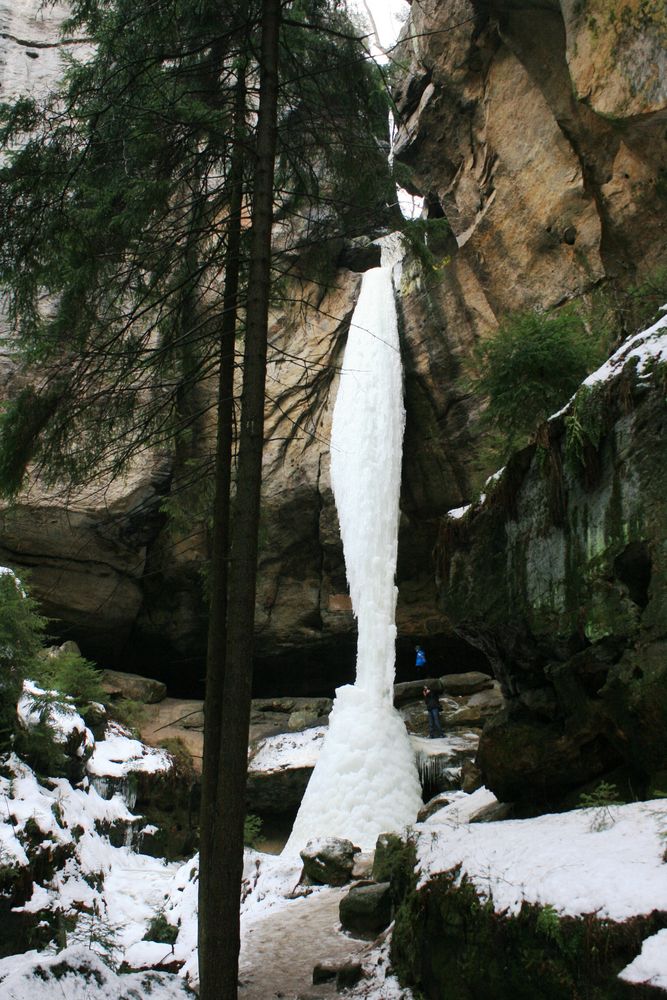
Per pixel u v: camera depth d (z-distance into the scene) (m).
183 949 7.45
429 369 18.31
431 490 18.95
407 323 18.73
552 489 6.43
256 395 5.70
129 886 12.49
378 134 7.36
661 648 5.31
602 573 5.84
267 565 20.69
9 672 13.19
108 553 19.88
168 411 7.25
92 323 6.70
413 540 19.62
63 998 4.79
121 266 6.95
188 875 10.12
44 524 18.91
